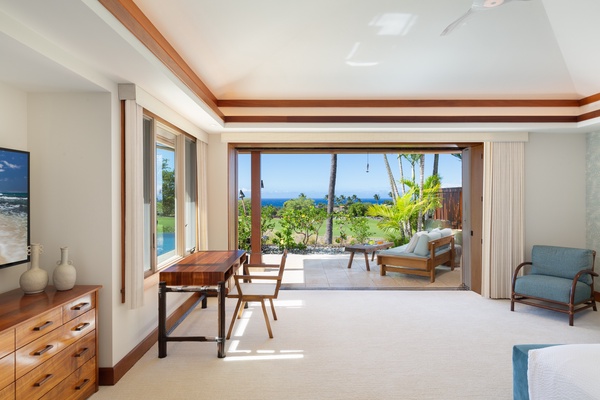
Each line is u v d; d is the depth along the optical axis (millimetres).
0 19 1817
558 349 2219
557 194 5328
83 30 2025
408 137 5266
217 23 3066
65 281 2590
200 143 5070
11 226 2496
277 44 3879
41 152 2893
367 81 4613
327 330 3977
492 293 5215
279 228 10445
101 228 2896
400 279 6484
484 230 5289
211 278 3318
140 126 3148
